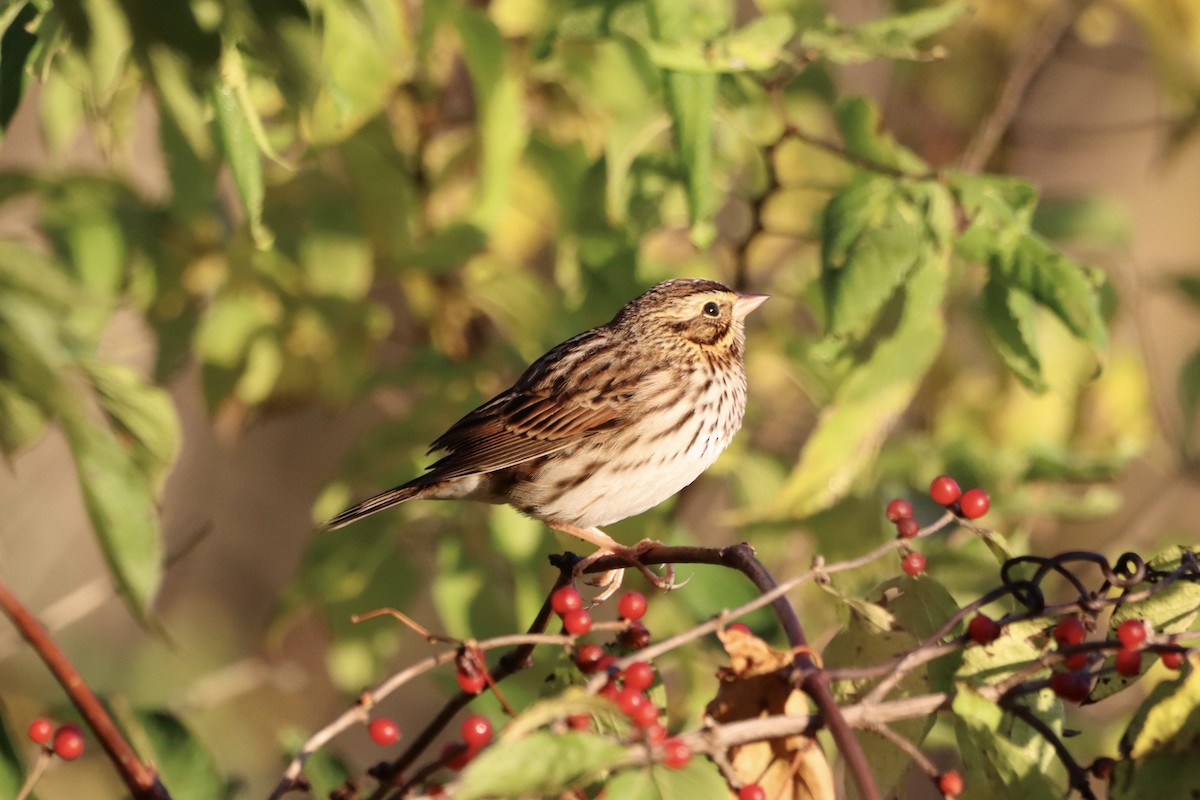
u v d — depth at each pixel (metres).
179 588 17.12
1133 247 14.34
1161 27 13.35
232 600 17.14
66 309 6.90
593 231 11.89
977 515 7.47
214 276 12.32
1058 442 13.35
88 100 8.72
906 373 9.72
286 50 7.32
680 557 7.78
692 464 11.66
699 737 6.16
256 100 10.68
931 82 15.27
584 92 11.92
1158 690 6.57
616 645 7.25
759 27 9.45
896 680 6.53
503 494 11.36
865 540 11.50
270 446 17.34
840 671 6.41
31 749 13.72
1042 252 9.47
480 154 12.05
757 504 12.54
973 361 13.67
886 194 9.49
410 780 6.95
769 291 12.93
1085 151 16.30
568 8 10.90
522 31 11.40
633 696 6.39
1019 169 16.08
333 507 11.95
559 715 5.87
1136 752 6.55
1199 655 6.55
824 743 10.61
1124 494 15.00
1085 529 14.77
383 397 13.49
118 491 6.90
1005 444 13.23
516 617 11.73
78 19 7.60
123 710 7.75
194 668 16.52
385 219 12.18
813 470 9.88
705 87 9.02
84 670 16.06
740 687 6.55
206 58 7.35
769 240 13.16
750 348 13.20
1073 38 15.23
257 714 16.14
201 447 17.34
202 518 17.22
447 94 13.54
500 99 11.09
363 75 10.42
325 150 11.46
